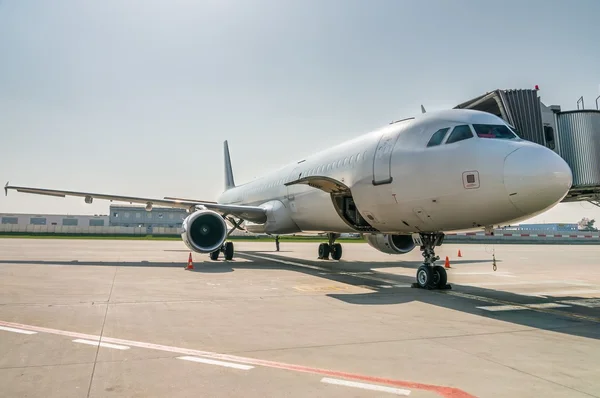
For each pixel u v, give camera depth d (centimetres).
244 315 684
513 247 4131
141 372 404
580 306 830
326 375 401
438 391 362
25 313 676
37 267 1466
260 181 2070
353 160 1184
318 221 1466
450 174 869
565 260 2200
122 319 640
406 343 521
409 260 2106
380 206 1068
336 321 646
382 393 357
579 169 1046
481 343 527
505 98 1048
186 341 518
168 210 10812
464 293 984
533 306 824
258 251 2884
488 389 369
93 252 2456
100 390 357
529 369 425
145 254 2311
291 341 524
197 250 1495
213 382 380
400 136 1031
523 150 796
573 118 1062
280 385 374
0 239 4853
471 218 866
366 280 1209
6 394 346
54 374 396
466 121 911
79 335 540
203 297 866
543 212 805
